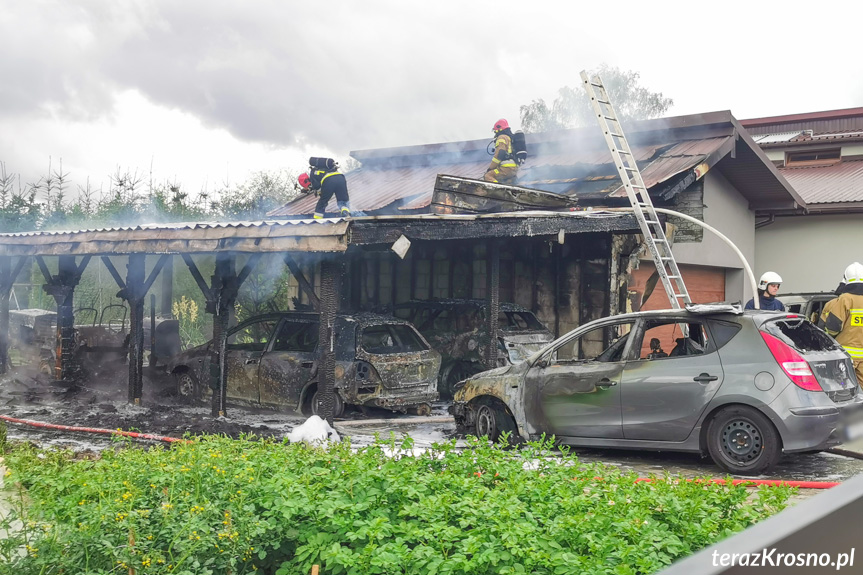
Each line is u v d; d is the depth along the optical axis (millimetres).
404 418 11500
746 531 798
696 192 16391
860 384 9570
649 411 8227
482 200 14445
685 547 4004
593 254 15125
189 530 4156
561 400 8891
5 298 15164
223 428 9938
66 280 13656
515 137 15961
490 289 12430
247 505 4652
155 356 14336
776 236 22109
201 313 19812
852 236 21156
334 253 9836
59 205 21953
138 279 12602
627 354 8594
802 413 7348
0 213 20734
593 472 5547
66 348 13633
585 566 3721
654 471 8086
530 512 4617
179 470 5004
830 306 9844
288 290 19062
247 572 4531
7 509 5332
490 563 4055
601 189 15586
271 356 11789
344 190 12734
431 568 3816
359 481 5016
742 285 19188
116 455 6191
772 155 26500
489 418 9758
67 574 4145
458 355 13828
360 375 11102
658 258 11336
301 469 5574
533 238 14461
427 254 17203
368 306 17922
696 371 7977
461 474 5625
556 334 15594
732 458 7758
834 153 25609
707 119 16828
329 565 4094
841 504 810
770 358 7602
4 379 14656
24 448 7422
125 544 4199
